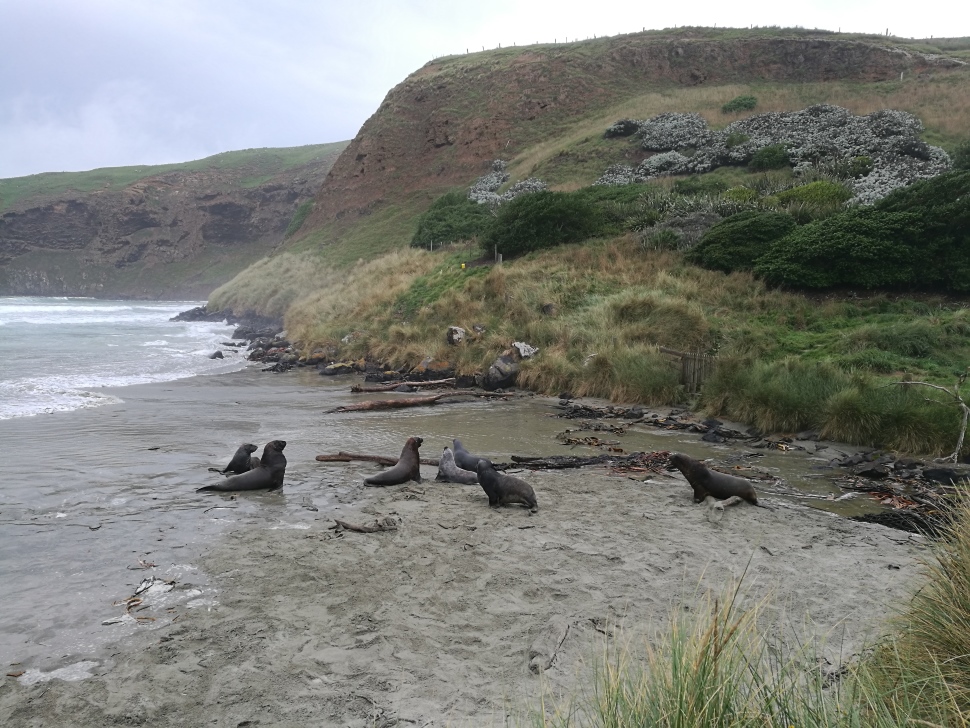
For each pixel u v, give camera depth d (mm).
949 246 19516
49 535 6352
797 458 11188
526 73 64000
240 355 27922
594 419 14844
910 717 2559
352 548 6215
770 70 58938
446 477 9305
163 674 3936
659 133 45844
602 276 24469
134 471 8984
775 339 18266
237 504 7609
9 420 12562
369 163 63531
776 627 4609
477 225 38562
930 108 41188
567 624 4668
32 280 119625
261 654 4199
